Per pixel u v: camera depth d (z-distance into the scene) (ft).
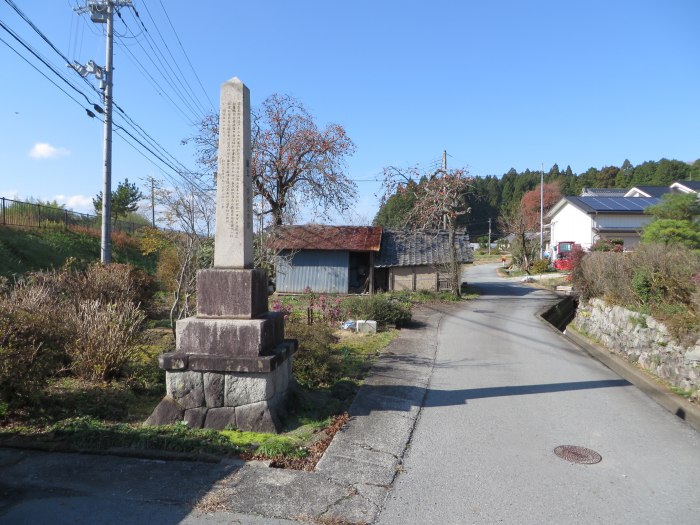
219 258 18.13
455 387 24.89
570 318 66.64
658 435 18.24
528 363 30.89
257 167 75.00
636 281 31.24
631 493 13.64
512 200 246.47
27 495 12.53
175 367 17.30
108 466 14.28
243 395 17.28
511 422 19.52
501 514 12.37
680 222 41.55
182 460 14.85
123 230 92.27
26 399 17.56
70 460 14.58
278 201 78.13
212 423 17.22
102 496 12.59
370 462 15.31
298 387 20.94
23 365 16.61
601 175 219.61
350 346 34.88
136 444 15.44
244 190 18.12
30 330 17.42
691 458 16.16
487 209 237.45
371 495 13.21
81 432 15.87
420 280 74.74
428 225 78.54
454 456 16.10
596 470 15.12
